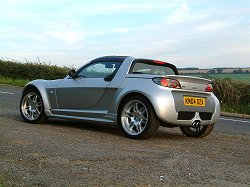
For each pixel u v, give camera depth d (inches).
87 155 193.9
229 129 376.5
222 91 718.5
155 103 252.2
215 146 254.7
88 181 150.8
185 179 161.8
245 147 257.3
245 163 201.8
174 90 259.3
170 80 260.5
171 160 194.1
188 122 266.4
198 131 293.4
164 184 152.9
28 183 144.5
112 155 198.1
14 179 148.3
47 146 209.8
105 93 279.9
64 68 1058.1
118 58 290.2
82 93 292.8
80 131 284.5
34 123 316.8
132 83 267.9
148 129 255.8
